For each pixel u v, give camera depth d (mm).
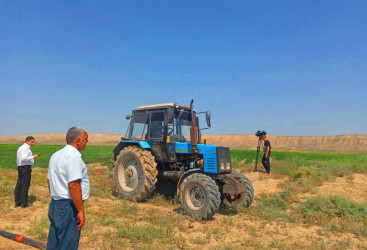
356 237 6258
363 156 19922
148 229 5961
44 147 45594
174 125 8961
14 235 5285
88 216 7004
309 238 6098
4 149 39531
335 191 10000
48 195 9117
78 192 3176
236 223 7086
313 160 19516
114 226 6352
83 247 5055
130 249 5027
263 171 14453
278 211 8164
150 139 9211
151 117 9383
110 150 39344
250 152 27422
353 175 12391
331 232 6539
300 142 100375
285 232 6500
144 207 8344
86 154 29641
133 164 9477
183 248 5191
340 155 26094
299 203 8883
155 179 8859
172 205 8648
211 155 7934
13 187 10227
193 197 7496
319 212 7684
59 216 3230
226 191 7723
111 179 12758
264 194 9875
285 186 10836
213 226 6707
